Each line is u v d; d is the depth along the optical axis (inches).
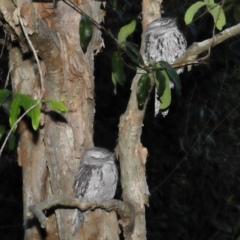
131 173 387.2
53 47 355.9
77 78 386.3
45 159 423.5
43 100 293.3
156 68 332.2
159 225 752.3
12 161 747.4
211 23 700.0
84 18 350.3
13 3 336.5
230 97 737.6
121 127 382.9
